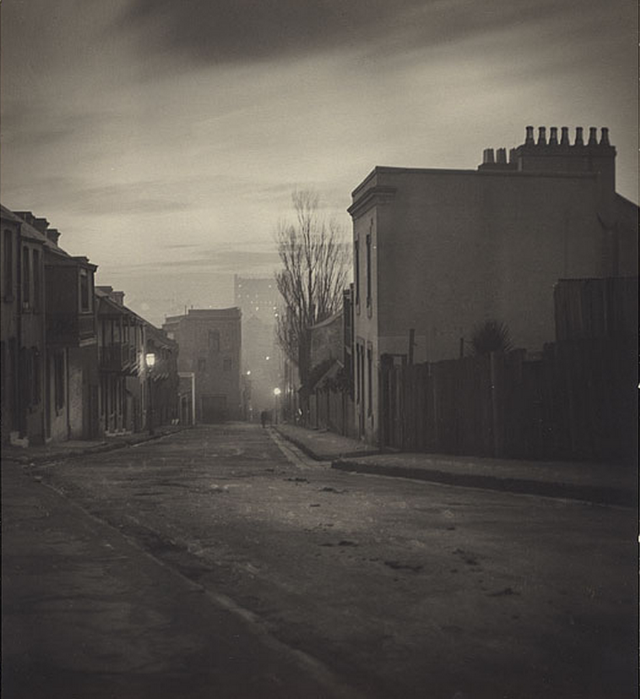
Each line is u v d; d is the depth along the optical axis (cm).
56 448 2236
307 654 445
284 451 2577
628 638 477
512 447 1614
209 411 8575
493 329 2136
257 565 689
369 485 1398
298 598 578
